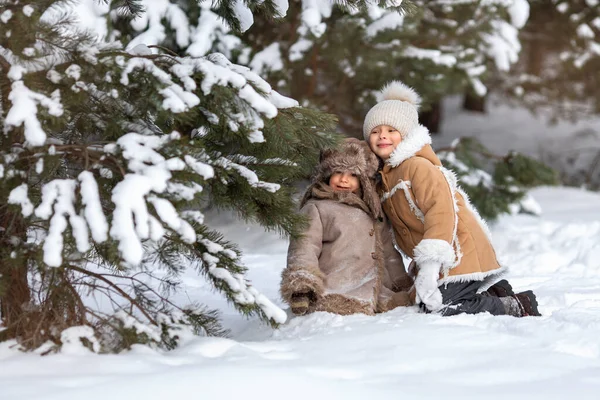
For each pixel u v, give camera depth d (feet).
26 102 18.33
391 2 26.63
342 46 57.26
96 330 20.45
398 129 27.91
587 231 52.31
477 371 17.97
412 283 27.81
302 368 18.08
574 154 129.70
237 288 20.77
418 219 26.84
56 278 20.39
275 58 55.06
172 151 19.76
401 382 17.29
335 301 25.62
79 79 20.04
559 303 31.42
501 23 70.74
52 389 16.12
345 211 27.09
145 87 20.65
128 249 17.30
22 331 20.45
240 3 26.99
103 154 19.86
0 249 19.88
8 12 19.39
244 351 20.04
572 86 116.98
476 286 26.35
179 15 48.91
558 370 18.11
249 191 21.90
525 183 64.44
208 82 20.72
